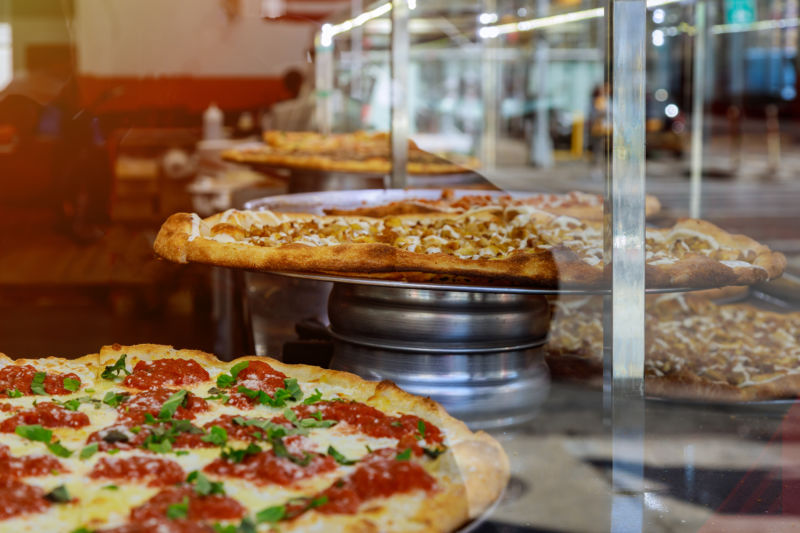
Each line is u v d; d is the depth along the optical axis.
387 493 1.05
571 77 14.69
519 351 1.62
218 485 1.05
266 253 1.70
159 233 1.87
